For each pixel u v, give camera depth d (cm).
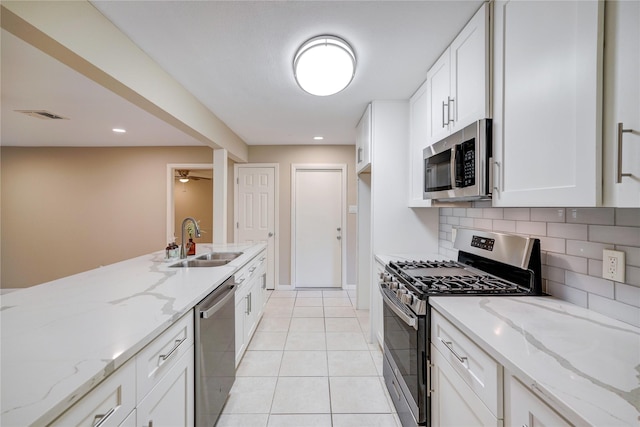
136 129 350
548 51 96
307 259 459
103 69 140
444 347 121
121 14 140
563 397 63
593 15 79
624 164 73
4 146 435
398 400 168
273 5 136
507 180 118
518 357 79
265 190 452
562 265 128
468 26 145
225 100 256
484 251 173
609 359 78
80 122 320
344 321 323
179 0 131
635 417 57
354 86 226
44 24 110
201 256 264
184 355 127
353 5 136
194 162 452
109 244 449
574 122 86
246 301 245
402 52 176
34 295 137
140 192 450
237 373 220
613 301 106
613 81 75
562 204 91
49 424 63
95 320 107
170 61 186
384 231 257
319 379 212
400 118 254
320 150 449
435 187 176
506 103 119
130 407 90
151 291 144
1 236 436
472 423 99
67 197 444
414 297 142
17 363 77
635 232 98
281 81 217
